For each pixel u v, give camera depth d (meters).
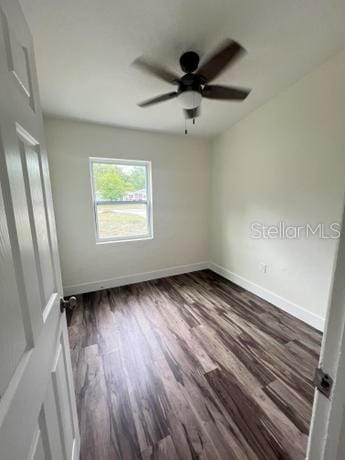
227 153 3.22
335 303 0.40
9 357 0.42
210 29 1.49
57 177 2.68
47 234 0.80
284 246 2.43
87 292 3.02
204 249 3.88
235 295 2.88
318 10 1.41
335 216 1.93
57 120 2.60
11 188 0.48
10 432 0.39
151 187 3.27
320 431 0.45
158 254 3.48
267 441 1.15
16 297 0.47
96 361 1.74
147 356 1.79
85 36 1.50
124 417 1.29
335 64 1.80
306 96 2.05
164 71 1.69
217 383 1.52
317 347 1.88
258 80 2.09
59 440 0.72
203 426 1.23
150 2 1.30
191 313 2.44
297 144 2.19
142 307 2.59
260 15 1.43
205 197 3.72
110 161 2.99
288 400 1.39
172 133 3.24
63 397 0.84
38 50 1.59
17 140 0.54
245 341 1.96
